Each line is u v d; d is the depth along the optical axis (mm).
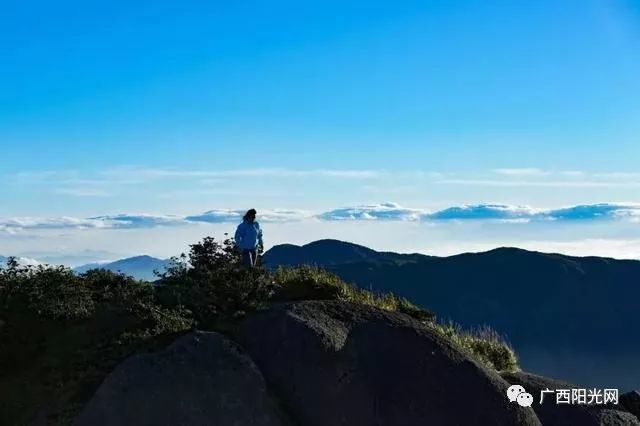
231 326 13781
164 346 12984
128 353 12977
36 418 12227
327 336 12945
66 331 14164
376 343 13250
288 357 12695
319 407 12180
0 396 12812
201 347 12383
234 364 12242
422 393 12523
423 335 13625
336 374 12492
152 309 14172
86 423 11438
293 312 13680
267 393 12109
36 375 13258
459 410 12445
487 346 18297
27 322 14289
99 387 11836
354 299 16688
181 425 11266
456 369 13055
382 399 12375
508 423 12570
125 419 11305
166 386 11625
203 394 11648
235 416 11547
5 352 13641
